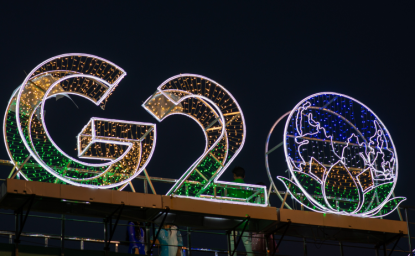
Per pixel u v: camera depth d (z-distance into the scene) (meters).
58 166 13.23
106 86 14.45
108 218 13.55
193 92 15.20
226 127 14.97
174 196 13.27
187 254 14.06
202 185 14.31
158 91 14.79
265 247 14.77
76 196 12.39
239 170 15.00
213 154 14.59
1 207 12.57
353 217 14.81
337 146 16.22
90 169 13.96
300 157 15.18
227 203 13.69
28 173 13.21
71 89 14.10
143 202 12.95
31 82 13.59
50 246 12.86
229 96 15.41
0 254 12.20
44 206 13.02
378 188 15.96
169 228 14.16
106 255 13.14
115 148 14.02
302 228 15.41
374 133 16.52
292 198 14.81
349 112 16.72
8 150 13.00
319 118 16.27
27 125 13.23
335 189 15.34
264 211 13.95
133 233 13.91
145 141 14.23
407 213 15.67
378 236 15.76
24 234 12.79
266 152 15.20
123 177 13.59
